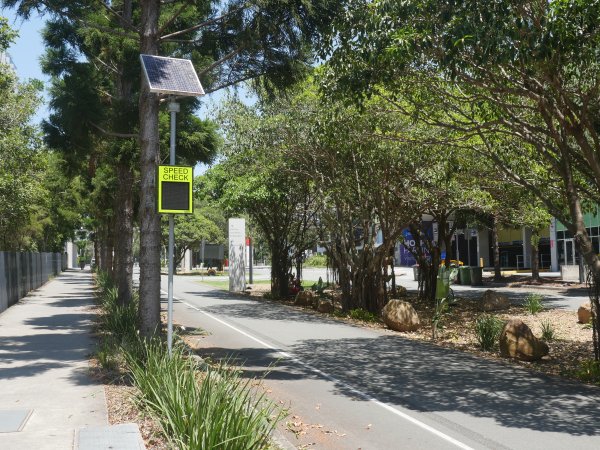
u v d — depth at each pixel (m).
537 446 6.41
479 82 10.94
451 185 17.92
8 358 10.67
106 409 7.12
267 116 20.83
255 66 12.40
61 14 11.62
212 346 13.24
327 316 20.08
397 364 11.18
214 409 5.26
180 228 67.44
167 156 17.53
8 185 25.11
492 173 15.98
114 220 26.25
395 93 12.27
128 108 16.55
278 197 25.89
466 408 7.99
